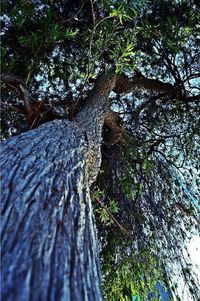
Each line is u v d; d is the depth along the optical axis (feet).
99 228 15.11
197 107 17.65
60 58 14.79
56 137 7.35
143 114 18.13
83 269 3.31
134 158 15.61
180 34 15.28
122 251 14.82
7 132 15.42
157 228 15.06
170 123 18.08
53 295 2.57
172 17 14.55
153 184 15.78
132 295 14.92
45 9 13.69
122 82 15.65
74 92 15.60
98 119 11.80
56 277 2.82
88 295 2.99
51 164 5.34
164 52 16.10
